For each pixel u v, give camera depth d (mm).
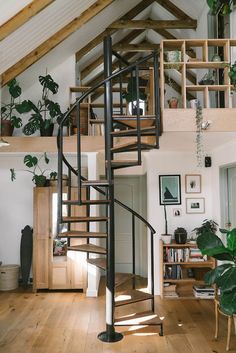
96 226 5707
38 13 4270
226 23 5262
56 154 6207
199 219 5715
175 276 5422
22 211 6477
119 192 7254
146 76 5059
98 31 6266
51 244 5777
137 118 3453
